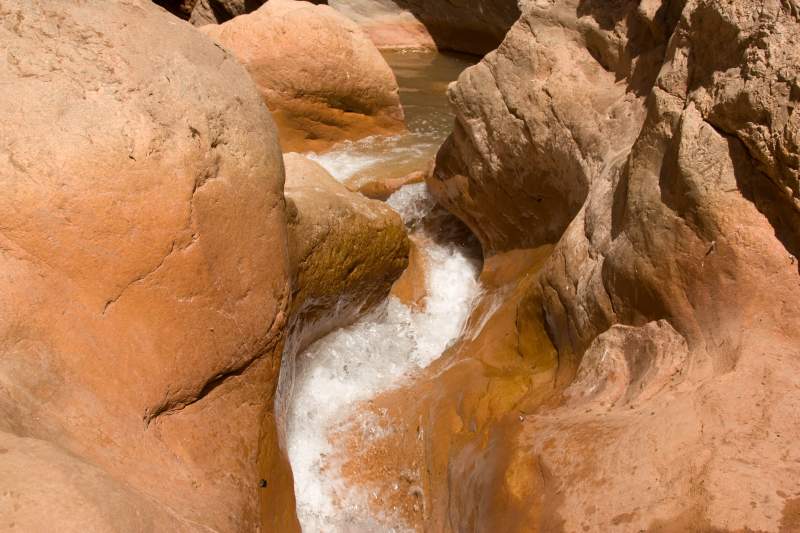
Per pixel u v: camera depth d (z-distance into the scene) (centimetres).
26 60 238
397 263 493
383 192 693
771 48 275
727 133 294
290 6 829
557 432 296
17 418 204
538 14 483
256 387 303
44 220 231
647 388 292
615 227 360
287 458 334
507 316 462
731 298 284
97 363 239
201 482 256
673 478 237
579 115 445
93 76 247
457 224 655
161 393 256
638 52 421
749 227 282
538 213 513
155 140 251
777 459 226
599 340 343
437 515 352
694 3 325
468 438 358
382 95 860
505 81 503
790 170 263
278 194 309
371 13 1523
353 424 417
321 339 459
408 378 465
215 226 271
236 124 290
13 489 166
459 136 563
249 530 262
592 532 238
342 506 375
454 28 1462
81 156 236
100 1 266
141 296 252
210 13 1373
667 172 319
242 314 288
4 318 221
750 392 250
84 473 185
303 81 809
